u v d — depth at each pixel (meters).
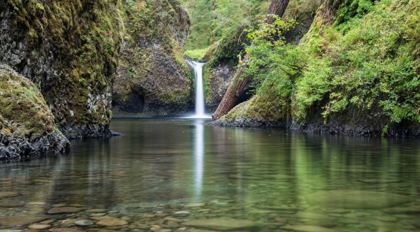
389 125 7.80
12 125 4.57
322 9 13.26
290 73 11.98
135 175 3.23
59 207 2.05
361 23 10.01
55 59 7.25
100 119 8.66
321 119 9.88
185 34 32.22
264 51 11.98
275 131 10.87
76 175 3.23
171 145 6.55
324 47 11.31
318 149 5.68
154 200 2.24
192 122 18.58
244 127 13.43
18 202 2.17
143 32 28.69
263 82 14.05
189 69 30.17
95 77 8.58
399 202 2.18
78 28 8.12
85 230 1.63
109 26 9.41
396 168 3.64
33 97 5.11
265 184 2.78
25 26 6.02
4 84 4.82
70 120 7.84
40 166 3.81
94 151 5.47
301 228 1.67
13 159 4.39
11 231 1.61
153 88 28.81
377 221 1.78
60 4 7.48
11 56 5.81
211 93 28.94
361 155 4.82
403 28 8.02
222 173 3.35
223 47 28.00
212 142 7.14
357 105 8.48
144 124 16.25
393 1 9.37
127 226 1.69
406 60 7.57
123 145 6.49
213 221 1.77
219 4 25.59
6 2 5.61
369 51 8.71
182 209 2.01
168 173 3.35
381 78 7.86
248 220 1.79
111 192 2.48
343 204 2.12
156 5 29.58
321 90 9.38
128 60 28.44
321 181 2.91
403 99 7.51
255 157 4.68
